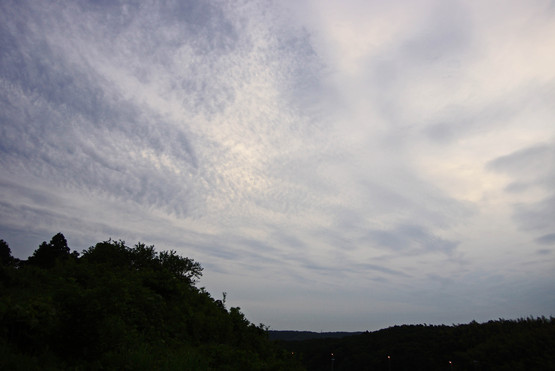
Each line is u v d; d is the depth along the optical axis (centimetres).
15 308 817
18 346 792
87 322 837
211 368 1127
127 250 2117
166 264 2128
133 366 871
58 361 786
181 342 1327
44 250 2867
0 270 1204
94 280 1395
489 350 7981
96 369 809
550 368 6450
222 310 1962
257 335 1880
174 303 1608
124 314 1204
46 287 1235
